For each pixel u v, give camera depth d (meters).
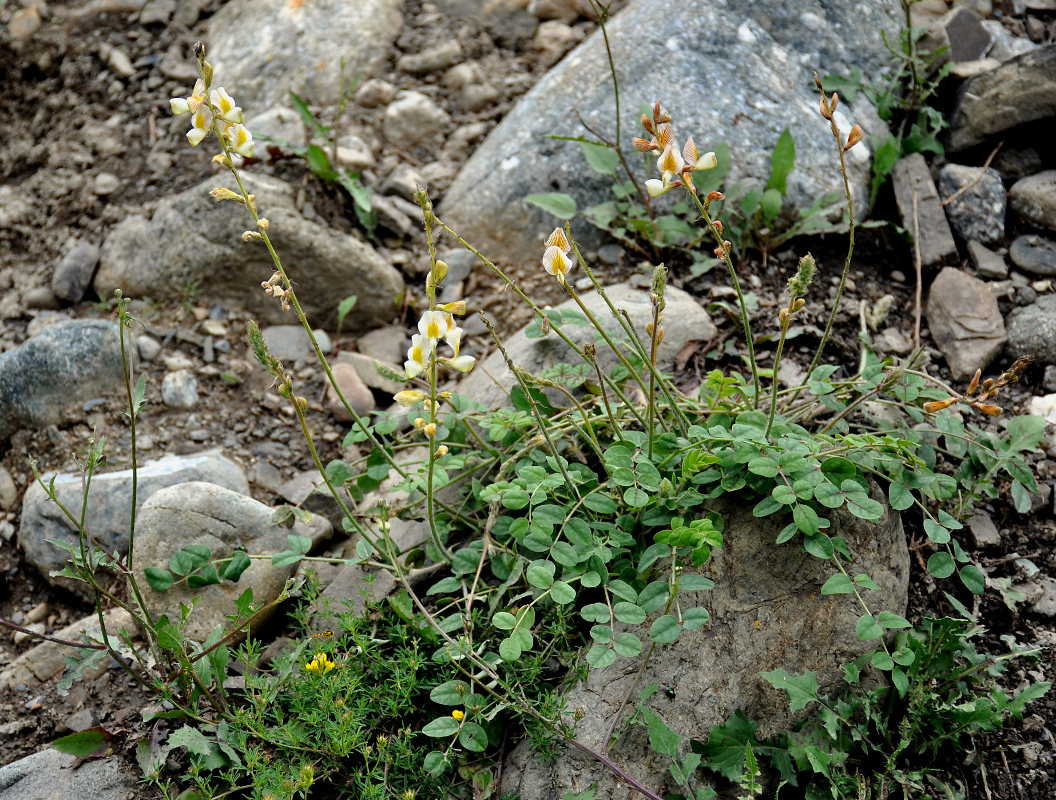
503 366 3.18
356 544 2.88
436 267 2.07
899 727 2.36
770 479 2.39
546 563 2.29
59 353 3.37
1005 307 3.39
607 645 2.14
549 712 2.21
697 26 3.90
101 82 4.41
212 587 2.67
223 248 3.61
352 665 2.43
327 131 3.88
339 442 3.31
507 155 3.82
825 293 3.46
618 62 3.88
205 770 2.39
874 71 3.96
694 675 2.31
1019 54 3.92
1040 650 2.51
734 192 3.51
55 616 2.95
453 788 2.29
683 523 2.35
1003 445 2.72
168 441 3.27
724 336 3.30
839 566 2.30
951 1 4.31
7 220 4.05
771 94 3.80
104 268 3.77
